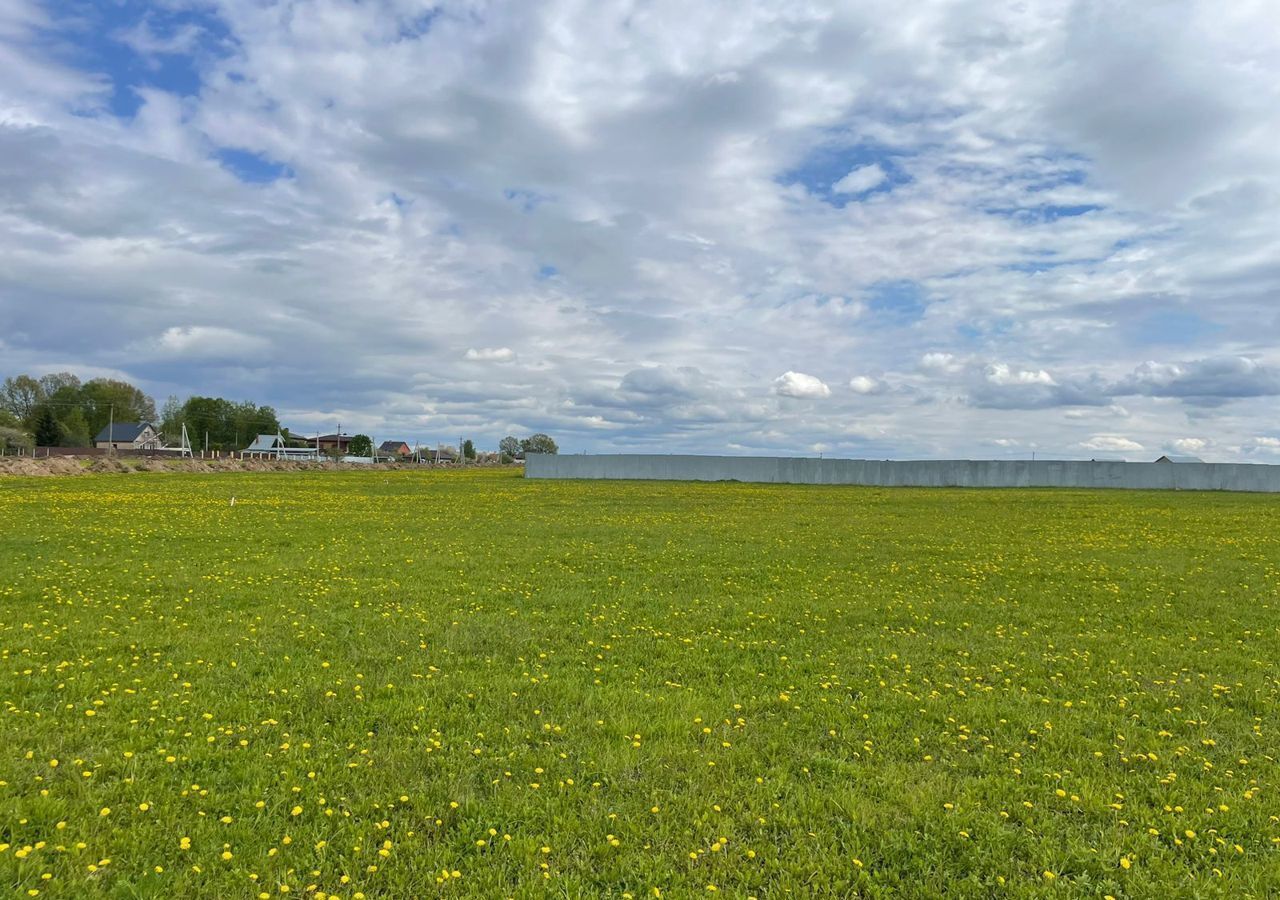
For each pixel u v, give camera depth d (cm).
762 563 2084
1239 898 564
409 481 6588
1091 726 896
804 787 727
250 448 17075
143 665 1058
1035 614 1501
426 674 1048
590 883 574
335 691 963
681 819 664
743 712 926
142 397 17625
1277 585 1817
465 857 603
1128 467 6556
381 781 718
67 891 542
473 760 770
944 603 1582
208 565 1905
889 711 932
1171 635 1342
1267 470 6216
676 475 7212
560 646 1211
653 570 1941
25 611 1365
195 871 568
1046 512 3962
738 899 558
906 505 4406
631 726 859
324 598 1530
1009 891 575
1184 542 2656
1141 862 613
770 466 7162
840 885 578
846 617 1442
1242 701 984
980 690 1022
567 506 4041
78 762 728
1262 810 693
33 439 12594
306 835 624
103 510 3334
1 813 632
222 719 863
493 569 1916
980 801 704
